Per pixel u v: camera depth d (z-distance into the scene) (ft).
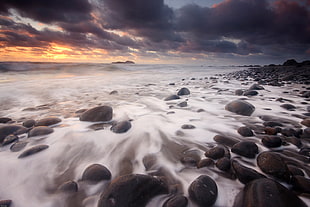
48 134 7.23
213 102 13.38
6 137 6.65
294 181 3.98
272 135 6.65
